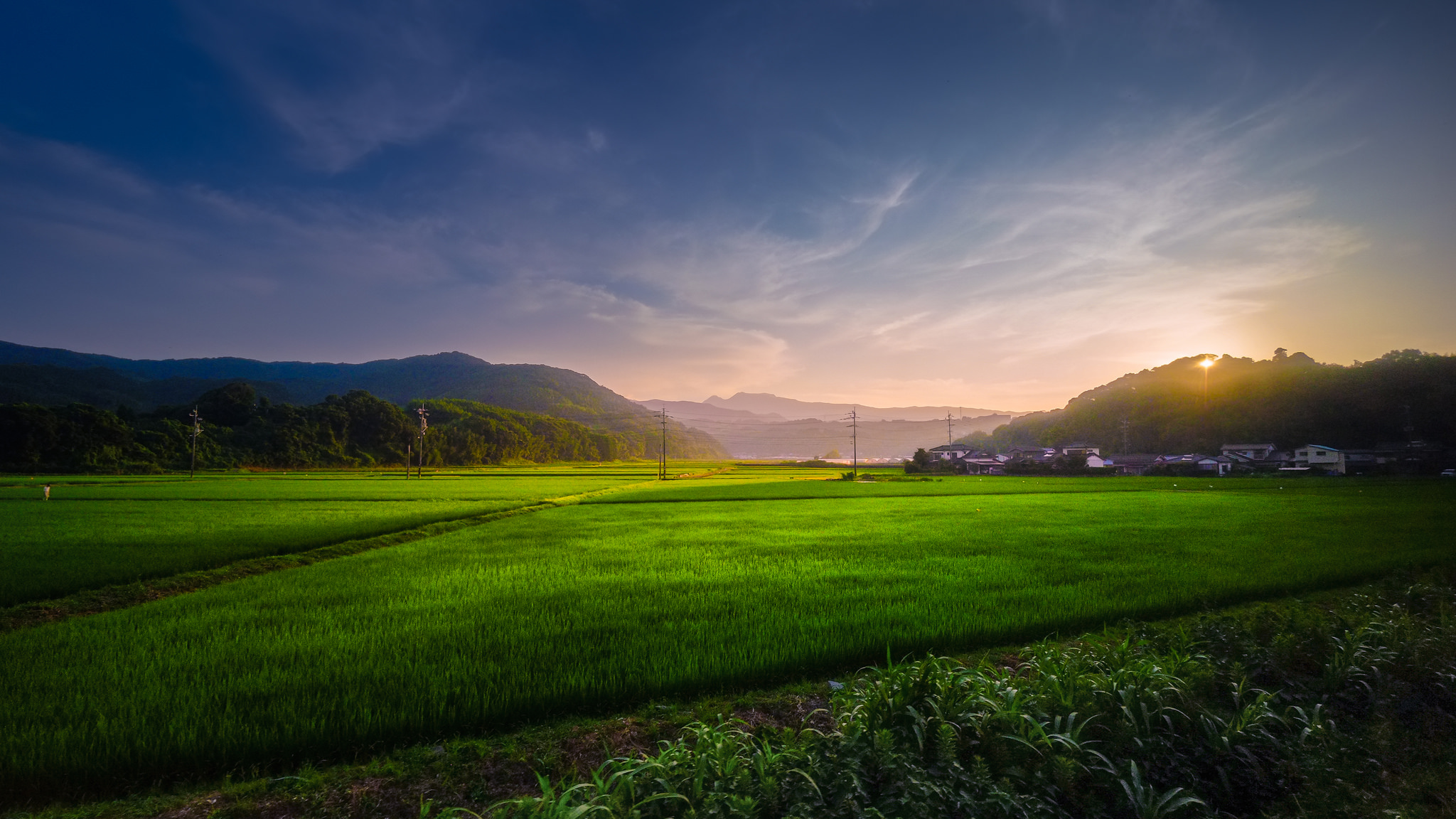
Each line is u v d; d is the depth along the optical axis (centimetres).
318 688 686
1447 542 1848
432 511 3033
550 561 1616
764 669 746
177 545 1814
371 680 709
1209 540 1933
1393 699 650
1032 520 2672
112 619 1013
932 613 1013
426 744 585
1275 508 3112
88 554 1656
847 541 2008
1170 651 741
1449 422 8588
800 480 7950
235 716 612
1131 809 459
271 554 1788
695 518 2923
